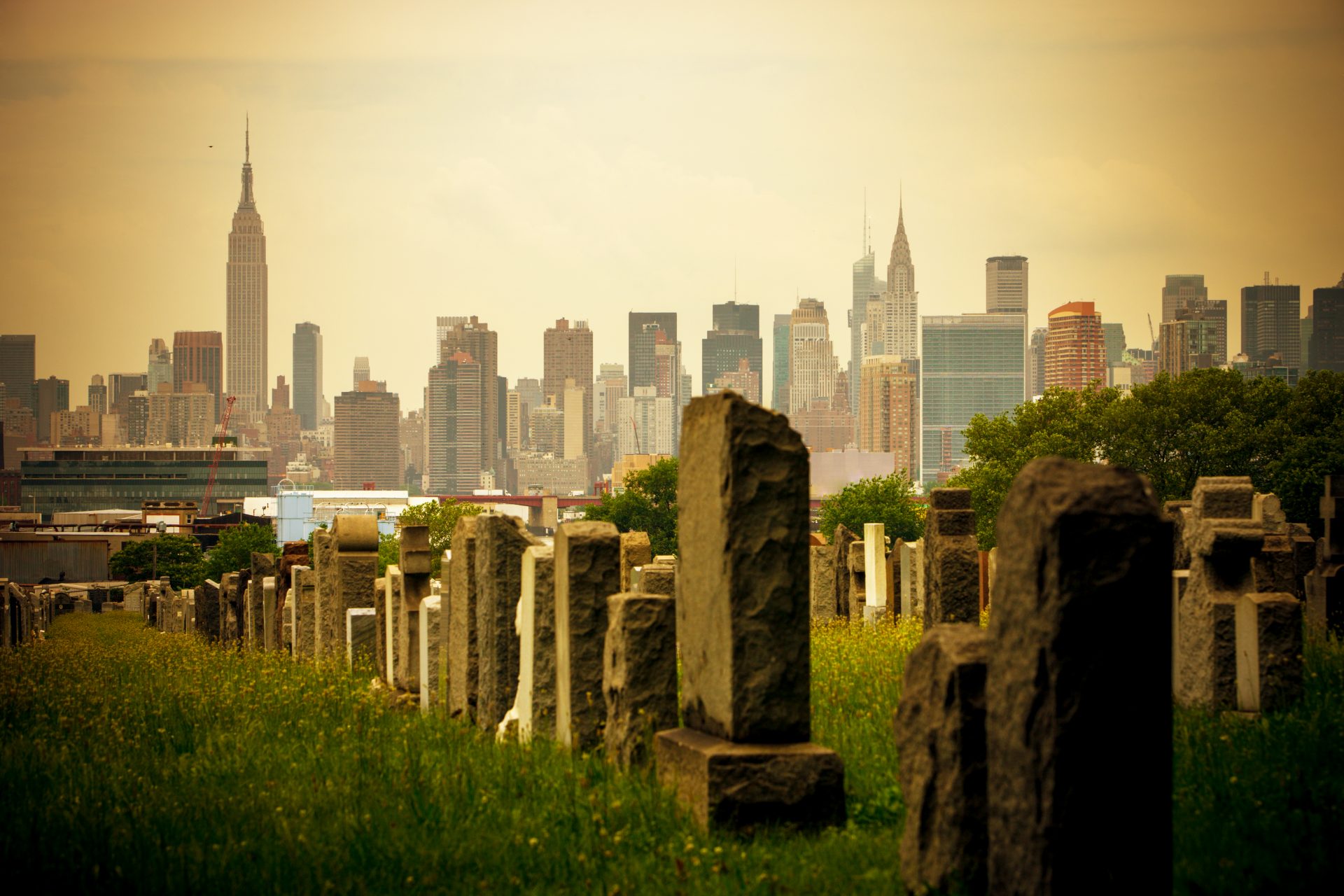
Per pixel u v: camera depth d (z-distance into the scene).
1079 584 6.29
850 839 8.48
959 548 18.78
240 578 35.94
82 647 34.09
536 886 8.28
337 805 10.59
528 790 10.30
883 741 11.33
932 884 7.16
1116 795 6.29
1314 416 68.62
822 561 30.98
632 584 20.41
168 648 30.31
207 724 15.83
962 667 7.09
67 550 125.50
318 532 23.73
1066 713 6.26
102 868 8.99
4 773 12.58
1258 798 8.74
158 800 11.20
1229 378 71.69
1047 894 6.25
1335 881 7.09
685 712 10.05
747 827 8.88
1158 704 6.37
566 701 11.45
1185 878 7.16
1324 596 20.02
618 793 9.59
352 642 20.95
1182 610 13.52
